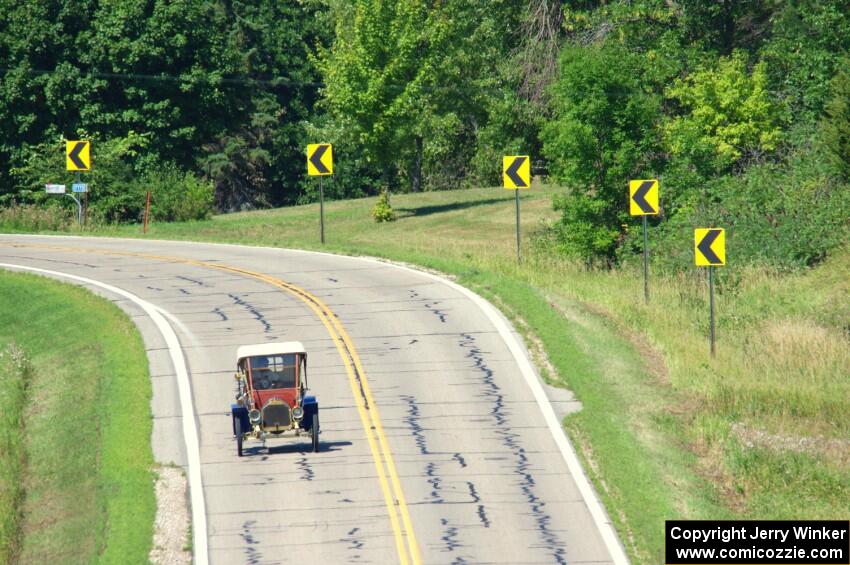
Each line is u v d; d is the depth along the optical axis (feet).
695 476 149.48
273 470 144.25
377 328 202.08
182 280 252.01
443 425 158.40
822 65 336.49
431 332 198.59
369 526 128.57
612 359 188.03
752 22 393.70
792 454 157.58
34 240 334.24
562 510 132.67
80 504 138.62
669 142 315.37
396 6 387.55
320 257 278.67
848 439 164.14
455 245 307.78
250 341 195.93
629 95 305.53
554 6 403.95
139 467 144.87
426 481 140.67
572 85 305.73
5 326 233.14
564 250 301.84
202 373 179.73
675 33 362.12
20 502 144.56
